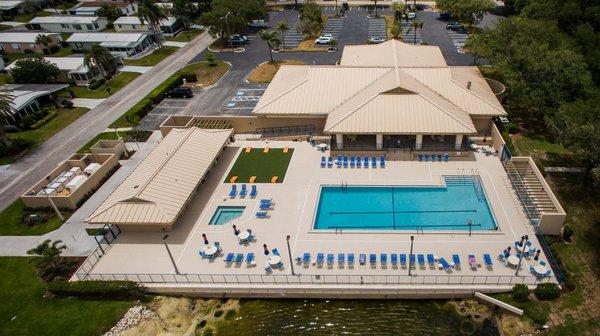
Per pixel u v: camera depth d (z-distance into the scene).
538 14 82.44
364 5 135.75
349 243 45.91
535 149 59.03
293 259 44.44
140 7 105.38
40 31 117.50
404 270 42.22
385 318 40.25
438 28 111.62
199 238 48.41
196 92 85.56
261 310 41.94
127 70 99.44
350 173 56.69
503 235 45.31
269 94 68.44
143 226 50.12
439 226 48.00
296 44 107.12
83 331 40.06
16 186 61.75
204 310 42.25
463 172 55.25
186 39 117.81
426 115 57.47
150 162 56.41
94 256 47.25
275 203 52.44
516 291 38.88
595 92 57.62
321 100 64.62
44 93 82.50
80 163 62.66
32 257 48.00
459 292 40.44
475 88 64.94
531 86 62.88
